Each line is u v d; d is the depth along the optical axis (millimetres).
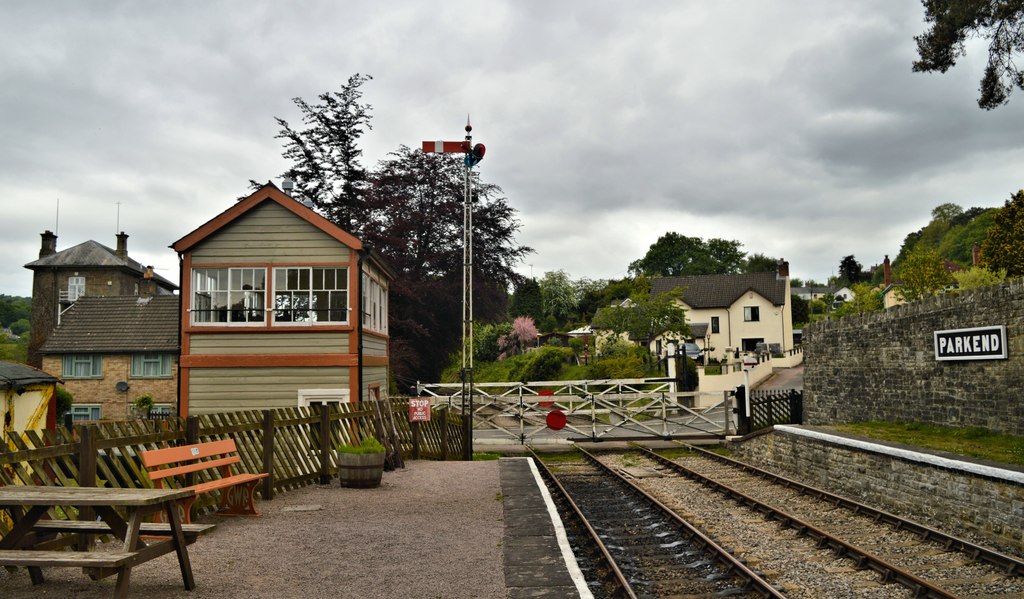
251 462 11062
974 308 15531
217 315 19406
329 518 10125
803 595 8367
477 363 60312
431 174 36938
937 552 10016
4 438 6863
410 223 35281
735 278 67938
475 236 36531
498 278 37750
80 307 41125
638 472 18656
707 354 58062
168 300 41281
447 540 8812
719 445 23938
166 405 38250
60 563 5516
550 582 7039
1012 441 13938
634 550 10547
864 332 19812
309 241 19531
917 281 46969
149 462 7742
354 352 19172
